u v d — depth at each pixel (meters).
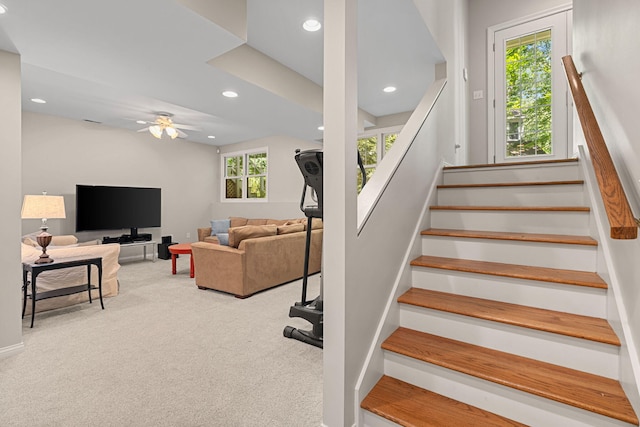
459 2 3.89
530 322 1.46
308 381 1.97
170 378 2.00
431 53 3.18
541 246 1.84
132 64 2.68
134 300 3.66
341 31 1.44
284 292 4.01
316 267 4.98
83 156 5.86
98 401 1.76
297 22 2.81
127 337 2.62
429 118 2.56
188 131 6.71
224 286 3.89
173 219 7.34
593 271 1.70
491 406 1.38
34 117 5.29
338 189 1.44
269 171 7.34
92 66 2.72
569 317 1.52
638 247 1.11
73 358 2.25
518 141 4.17
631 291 1.19
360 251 1.53
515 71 4.20
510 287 1.72
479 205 2.52
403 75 3.77
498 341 1.56
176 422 1.59
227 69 2.92
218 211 8.11
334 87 1.46
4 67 2.30
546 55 4.01
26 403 1.74
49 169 5.45
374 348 1.61
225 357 2.28
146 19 2.02
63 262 3.03
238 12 2.27
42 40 2.24
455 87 3.61
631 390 1.14
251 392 1.85
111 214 6.00
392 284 1.84
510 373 1.37
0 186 2.26
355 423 1.49
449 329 1.69
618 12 1.30
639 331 1.11
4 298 2.27
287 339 2.59
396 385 1.60
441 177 2.88
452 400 1.47
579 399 1.19
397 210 1.93
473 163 4.42
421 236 2.24
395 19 2.60
